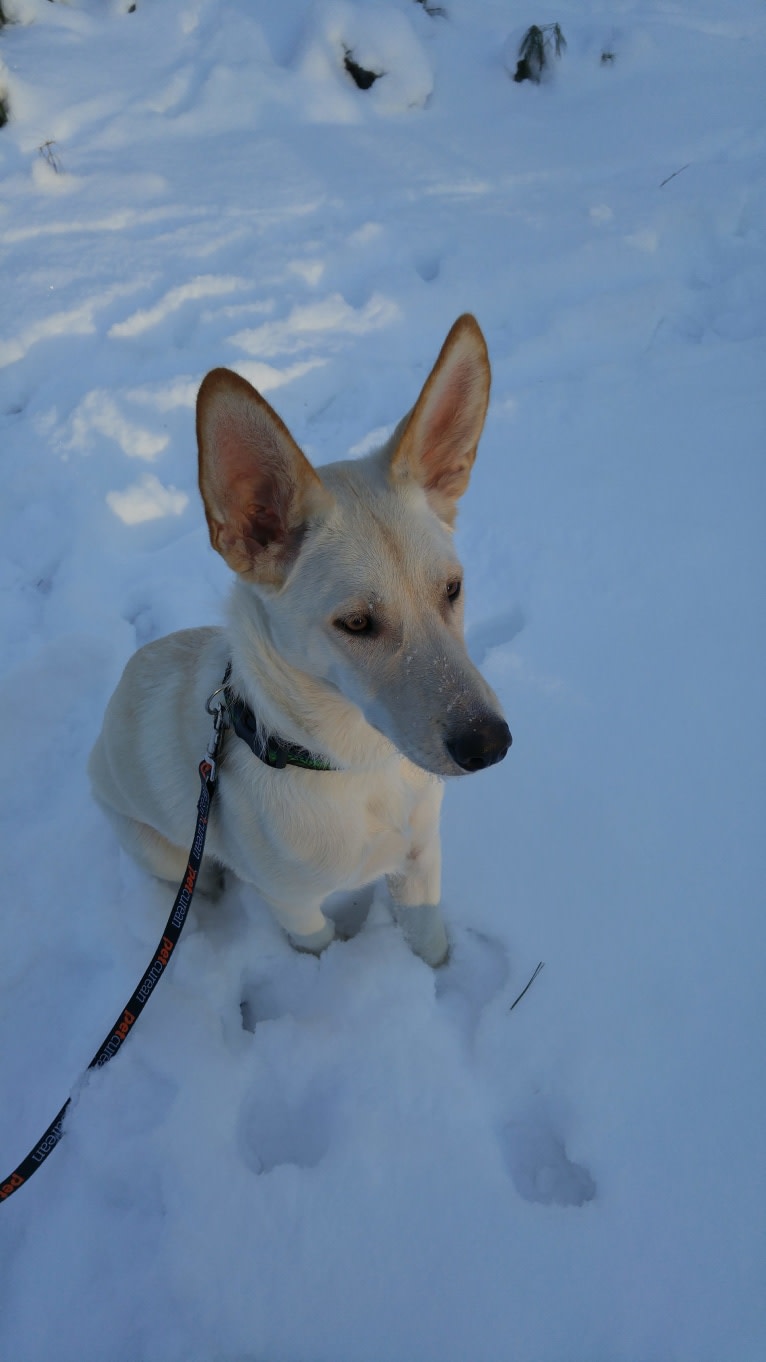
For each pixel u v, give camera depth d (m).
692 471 1.18
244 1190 0.72
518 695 0.97
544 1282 0.68
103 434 1.27
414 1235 0.70
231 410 0.55
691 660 0.98
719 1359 0.65
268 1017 0.83
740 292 1.44
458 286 1.47
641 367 1.34
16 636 1.09
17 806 0.98
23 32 1.99
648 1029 0.77
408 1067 0.77
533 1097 0.76
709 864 0.84
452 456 0.64
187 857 0.87
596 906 0.84
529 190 1.70
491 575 1.09
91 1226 0.72
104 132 1.82
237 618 0.66
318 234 1.58
